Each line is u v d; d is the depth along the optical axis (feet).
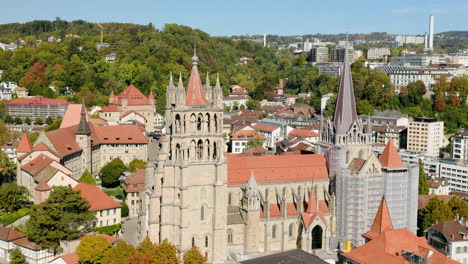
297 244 482.69
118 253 437.58
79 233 506.48
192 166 436.76
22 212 595.88
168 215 444.96
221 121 440.45
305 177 496.64
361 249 398.62
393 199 504.84
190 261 417.08
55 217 491.31
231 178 474.90
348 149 504.02
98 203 559.38
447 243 473.67
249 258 451.53
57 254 495.00
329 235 476.13
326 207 497.05
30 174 647.97
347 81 506.48
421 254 380.58
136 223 608.19
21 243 492.13
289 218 475.31
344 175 488.44
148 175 506.07
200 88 442.50
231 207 471.62
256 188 459.32
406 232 405.59
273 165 492.54
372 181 495.41
